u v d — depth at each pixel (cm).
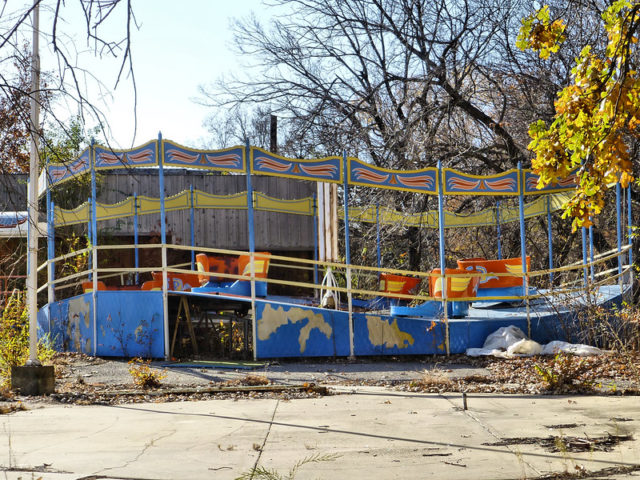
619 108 693
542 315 1537
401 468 601
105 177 2295
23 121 492
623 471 584
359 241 2581
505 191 1580
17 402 984
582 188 729
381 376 1237
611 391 1012
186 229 2402
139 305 1426
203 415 873
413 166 2367
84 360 1397
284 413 881
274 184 2494
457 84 2373
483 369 1309
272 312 1428
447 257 2752
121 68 372
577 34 1922
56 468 609
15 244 1625
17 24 371
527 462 618
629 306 1520
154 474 587
